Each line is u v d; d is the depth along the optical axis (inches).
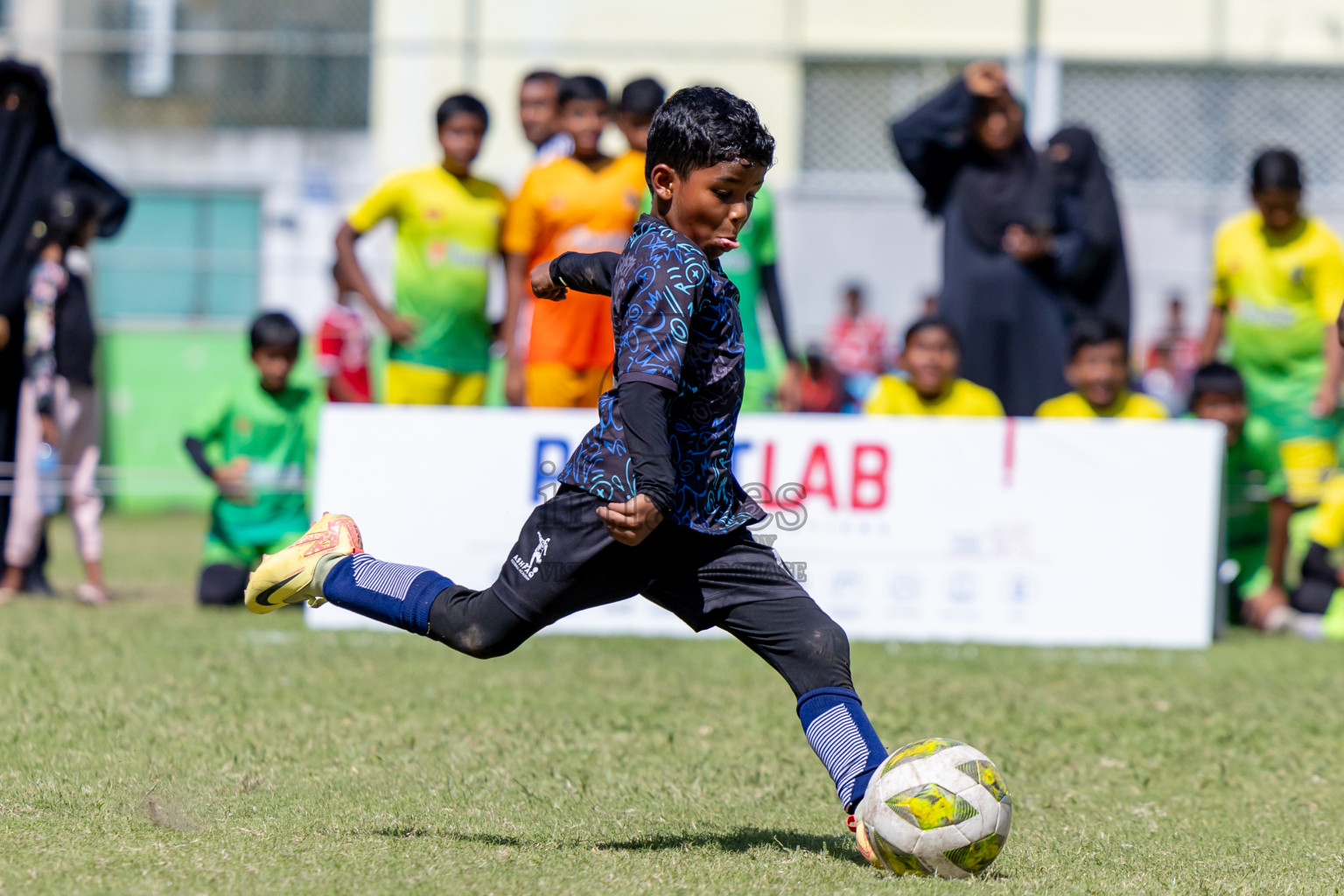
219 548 986.7
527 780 509.4
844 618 877.2
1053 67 1571.1
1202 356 1094.4
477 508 879.7
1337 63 1747.0
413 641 832.9
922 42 1792.6
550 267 422.9
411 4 1800.0
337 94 1787.6
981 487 875.4
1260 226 1040.8
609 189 976.3
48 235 962.7
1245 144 1758.1
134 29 1792.6
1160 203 1667.1
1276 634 976.3
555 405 955.3
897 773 386.3
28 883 356.5
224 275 1766.7
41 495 964.6
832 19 1798.7
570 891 364.5
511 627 393.4
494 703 653.9
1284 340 1026.7
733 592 393.7
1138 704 684.7
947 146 1023.0
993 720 636.7
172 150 1769.2
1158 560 869.8
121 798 455.2
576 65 1800.0
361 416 888.3
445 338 998.4
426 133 1790.1
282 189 1749.5
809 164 1792.6
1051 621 870.4
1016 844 436.1
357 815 447.5
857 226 1638.8
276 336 995.3
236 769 505.7
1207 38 1770.4
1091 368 956.0
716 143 379.6
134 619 883.4
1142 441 872.9
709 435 387.9
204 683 672.4
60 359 958.4
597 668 757.9
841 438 879.1
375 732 580.1
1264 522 1039.0
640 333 370.3
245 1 1803.6
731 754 562.3
